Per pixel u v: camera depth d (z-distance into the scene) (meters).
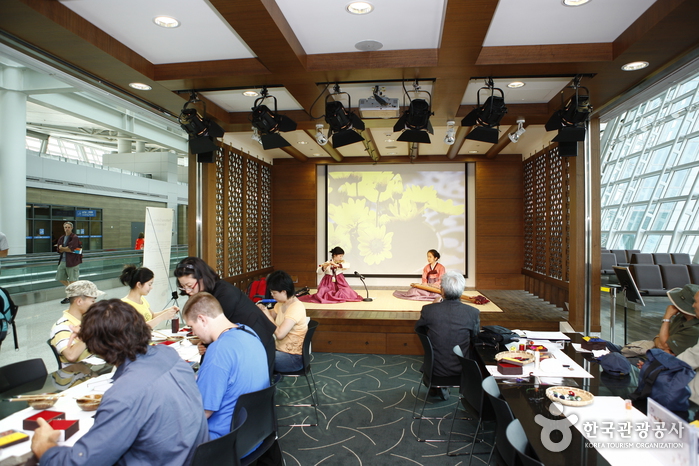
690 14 2.78
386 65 3.71
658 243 9.78
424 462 2.88
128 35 3.39
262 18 2.84
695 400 2.27
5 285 6.57
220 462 1.72
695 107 9.59
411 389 4.27
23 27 2.92
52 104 8.97
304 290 6.96
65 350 2.56
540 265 7.64
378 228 8.91
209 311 2.13
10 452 1.51
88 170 12.54
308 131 6.48
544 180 7.43
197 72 3.92
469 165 8.82
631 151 11.90
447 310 3.40
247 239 7.76
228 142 6.89
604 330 6.19
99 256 8.74
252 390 2.10
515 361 2.58
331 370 4.89
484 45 3.62
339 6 2.95
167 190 16.11
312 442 3.17
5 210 8.27
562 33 3.39
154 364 1.55
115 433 1.38
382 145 7.71
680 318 3.21
